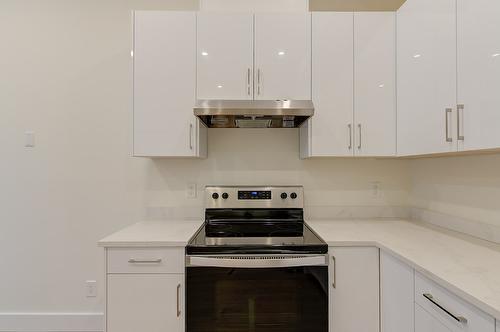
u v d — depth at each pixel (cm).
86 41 218
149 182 220
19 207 217
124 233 172
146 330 154
